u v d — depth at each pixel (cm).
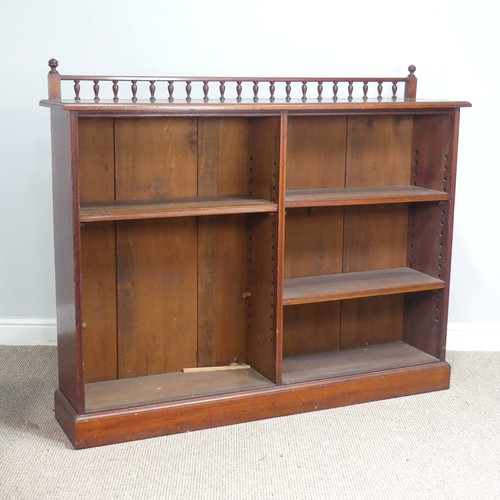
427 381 316
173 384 292
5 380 325
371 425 284
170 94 274
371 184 321
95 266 287
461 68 359
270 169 282
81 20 344
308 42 354
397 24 356
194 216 298
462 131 362
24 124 351
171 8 345
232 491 237
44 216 360
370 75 360
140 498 232
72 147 244
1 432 274
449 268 313
